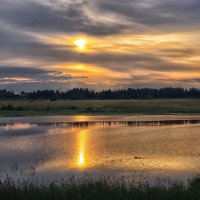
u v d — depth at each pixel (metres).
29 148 43.25
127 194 16.47
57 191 16.92
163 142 48.56
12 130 69.94
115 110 154.50
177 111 150.88
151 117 114.06
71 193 16.67
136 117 114.88
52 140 52.03
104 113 139.12
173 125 80.94
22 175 27.53
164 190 16.94
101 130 69.00
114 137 55.81
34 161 33.97
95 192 16.56
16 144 47.31
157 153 38.53
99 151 40.41
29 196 16.38
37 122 94.44
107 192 16.53
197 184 20.31
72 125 83.06
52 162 33.44
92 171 29.16
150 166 31.09
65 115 128.75
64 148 43.09
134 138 54.09
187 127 75.06
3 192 16.84
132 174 27.75
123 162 33.19
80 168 30.48
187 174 27.52
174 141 49.75
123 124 85.38
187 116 119.00
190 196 16.25
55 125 83.31
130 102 185.38
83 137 56.12
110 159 34.94
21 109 156.00
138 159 34.75
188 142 48.34
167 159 34.59
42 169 30.00
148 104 177.12
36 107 166.75
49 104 179.88
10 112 141.50
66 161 33.97
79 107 168.12
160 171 28.84
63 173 28.36
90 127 76.81
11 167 30.94
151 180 25.31
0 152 40.06
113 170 29.52
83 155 37.56
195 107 170.88
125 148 42.78
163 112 145.00
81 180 23.75
